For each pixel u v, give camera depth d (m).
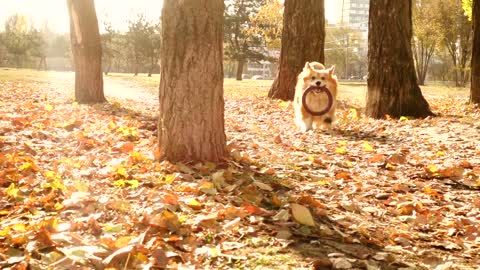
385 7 6.48
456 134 5.35
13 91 8.53
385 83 6.54
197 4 3.66
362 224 2.87
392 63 6.50
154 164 3.67
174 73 3.72
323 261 2.13
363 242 2.53
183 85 3.71
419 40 27.20
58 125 4.87
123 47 33.09
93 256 2.03
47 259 2.02
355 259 2.21
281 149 4.54
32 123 4.93
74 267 1.95
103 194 3.02
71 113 5.74
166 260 2.07
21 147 4.00
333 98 5.67
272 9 19.83
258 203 2.98
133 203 2.90
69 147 4.15
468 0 12.09
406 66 6.52
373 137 5.28
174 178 3.40
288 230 2.55
